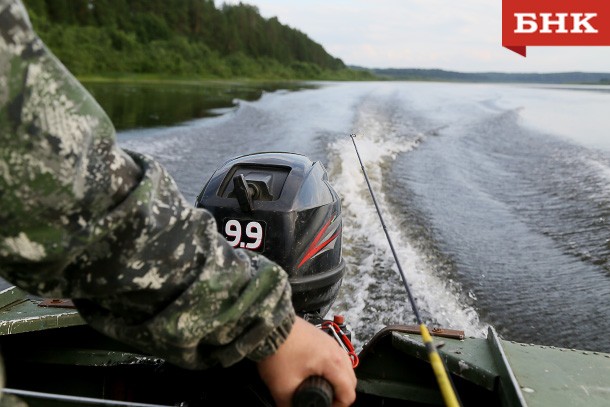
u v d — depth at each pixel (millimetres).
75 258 638
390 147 10242
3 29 573
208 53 53406
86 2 43000
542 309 4043
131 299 681
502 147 11688
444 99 24156
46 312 1933
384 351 1786
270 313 741
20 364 1958
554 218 6344
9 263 627
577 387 1364
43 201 596
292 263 1929
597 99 29422
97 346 1939
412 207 6305
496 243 5371
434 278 4281
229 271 716
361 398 1800
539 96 31562
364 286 3934
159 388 1886
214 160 8812
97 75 37375
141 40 47719
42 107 588
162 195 687
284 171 2094
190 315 692
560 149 11320
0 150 577
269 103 19672
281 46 69688
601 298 4211
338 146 9305
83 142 612
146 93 24812
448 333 1776
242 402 1587
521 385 1362
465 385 1662
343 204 6016
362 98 22344
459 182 7988
